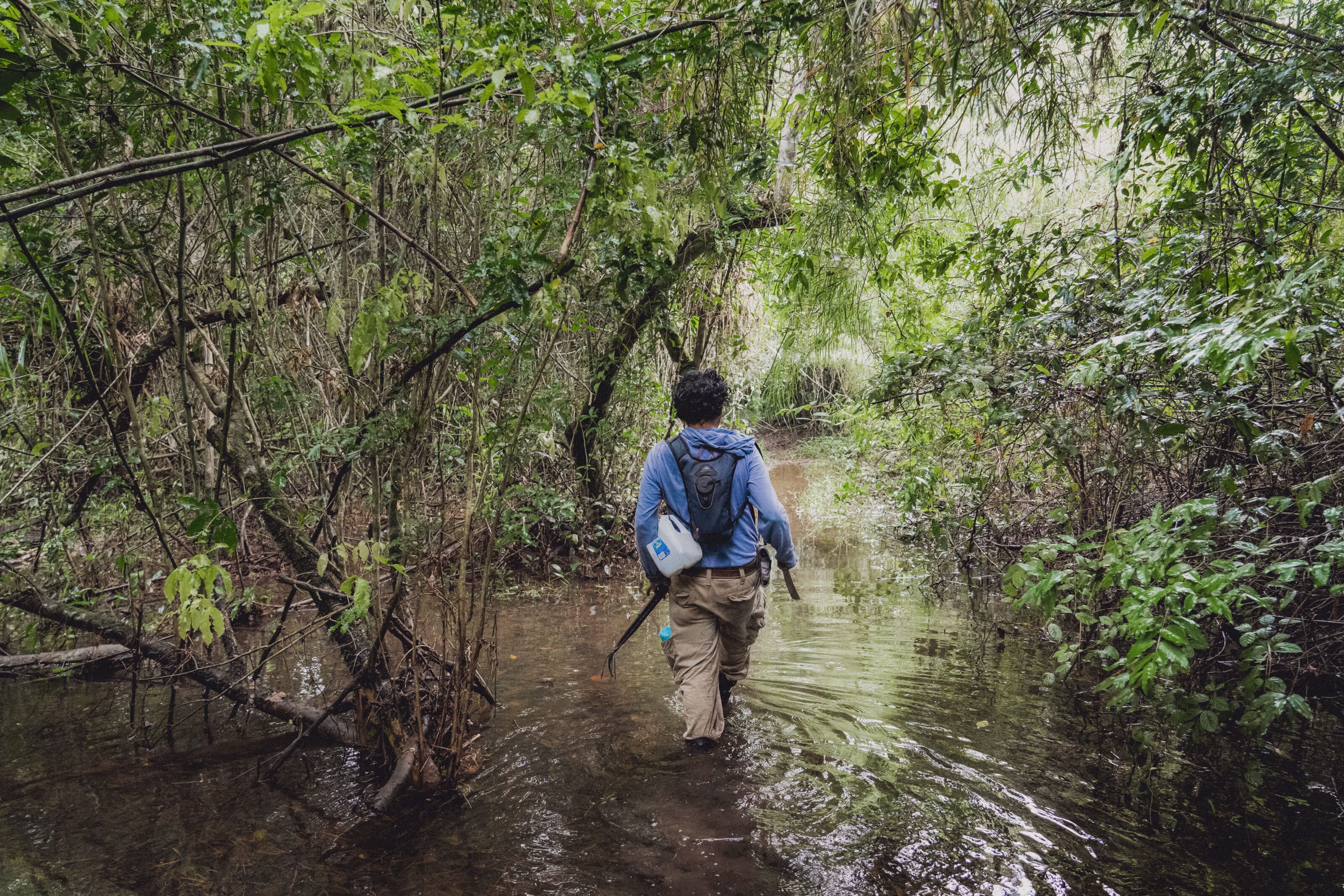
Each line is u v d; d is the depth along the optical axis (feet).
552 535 21.54
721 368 23.11
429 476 13.74
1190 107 9.06
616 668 13.14
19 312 10.94
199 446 14.83
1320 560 8.70
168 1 7.40
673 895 6.62
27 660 12.39
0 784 8.96
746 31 8.77
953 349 11.34
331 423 11.14
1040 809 8.01
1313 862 6.88
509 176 10.05
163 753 9.87
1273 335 5.82
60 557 14.15
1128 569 7.17
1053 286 11.75
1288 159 9.60
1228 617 6.38
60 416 13.42
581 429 19.49
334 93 8.77
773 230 17.57
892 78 10.53
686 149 9.80
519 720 10.77
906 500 17.81
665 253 8.83
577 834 7.68
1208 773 8.68
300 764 9.52
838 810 8.06
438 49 7.23
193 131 8.36
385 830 7.84
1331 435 8.71
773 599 18.43
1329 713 10.02
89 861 7.25
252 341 9.76
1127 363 8.63
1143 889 6.57
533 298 7.64
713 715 9.70
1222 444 9.93
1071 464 12.35
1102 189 15.99
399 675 9.52
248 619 15.83
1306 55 8.46
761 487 9.82
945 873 6.88
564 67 6.27
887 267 16.80
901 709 11.01
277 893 6.71
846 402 22.95
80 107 7.51
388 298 7.33
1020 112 11.80
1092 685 11.74
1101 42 10.78
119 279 9.82
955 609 16.88
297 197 9.97
